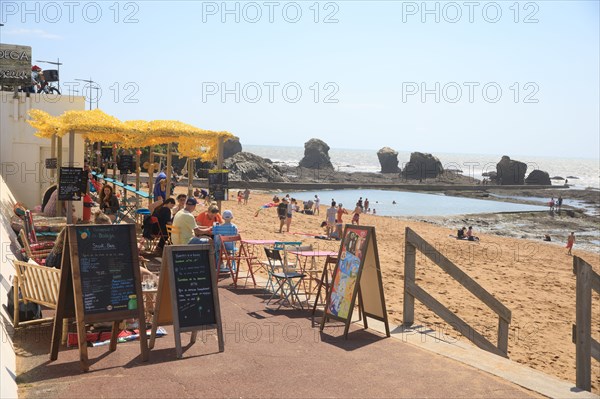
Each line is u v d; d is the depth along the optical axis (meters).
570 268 22.36
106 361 6.30
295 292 9.21
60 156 15.23
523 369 6.53
